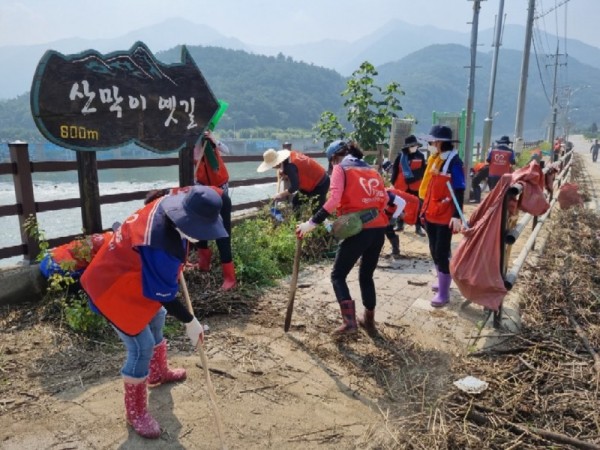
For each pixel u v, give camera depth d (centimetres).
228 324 447
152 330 327
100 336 409
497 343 409
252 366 375
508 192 407
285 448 287
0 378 344
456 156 481
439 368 375
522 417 311
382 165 1071
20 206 459
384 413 321
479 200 1286
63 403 320
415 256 713
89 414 309
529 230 858
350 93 1227
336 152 431
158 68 507
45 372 354
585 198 1462
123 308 268
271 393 341
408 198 512
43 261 452
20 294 444
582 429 296
